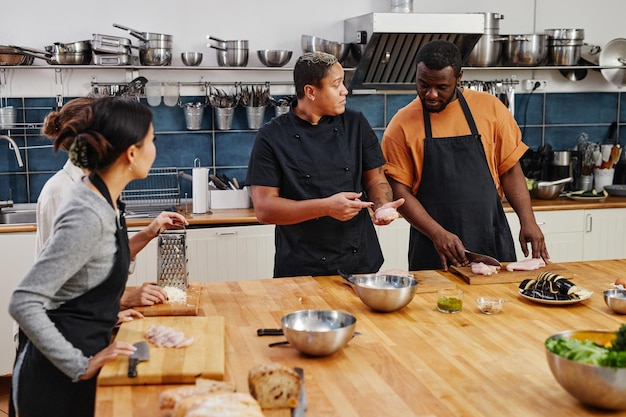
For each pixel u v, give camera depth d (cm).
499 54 508
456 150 330
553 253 504
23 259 417
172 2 493
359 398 170
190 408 146
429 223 314
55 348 182
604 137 575
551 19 552
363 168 320
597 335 180
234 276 458
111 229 193
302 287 271
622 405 160
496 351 203
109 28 486
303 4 512
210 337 203
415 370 188
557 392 175
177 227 259
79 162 189
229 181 504
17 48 440
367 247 316
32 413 207
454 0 534
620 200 520
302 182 302
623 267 302
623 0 561
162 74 497
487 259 288
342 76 292
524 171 541
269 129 305
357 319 233
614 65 539
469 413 163
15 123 473
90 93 475
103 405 166
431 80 312
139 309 232
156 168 505
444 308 240
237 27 504
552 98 562
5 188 487
